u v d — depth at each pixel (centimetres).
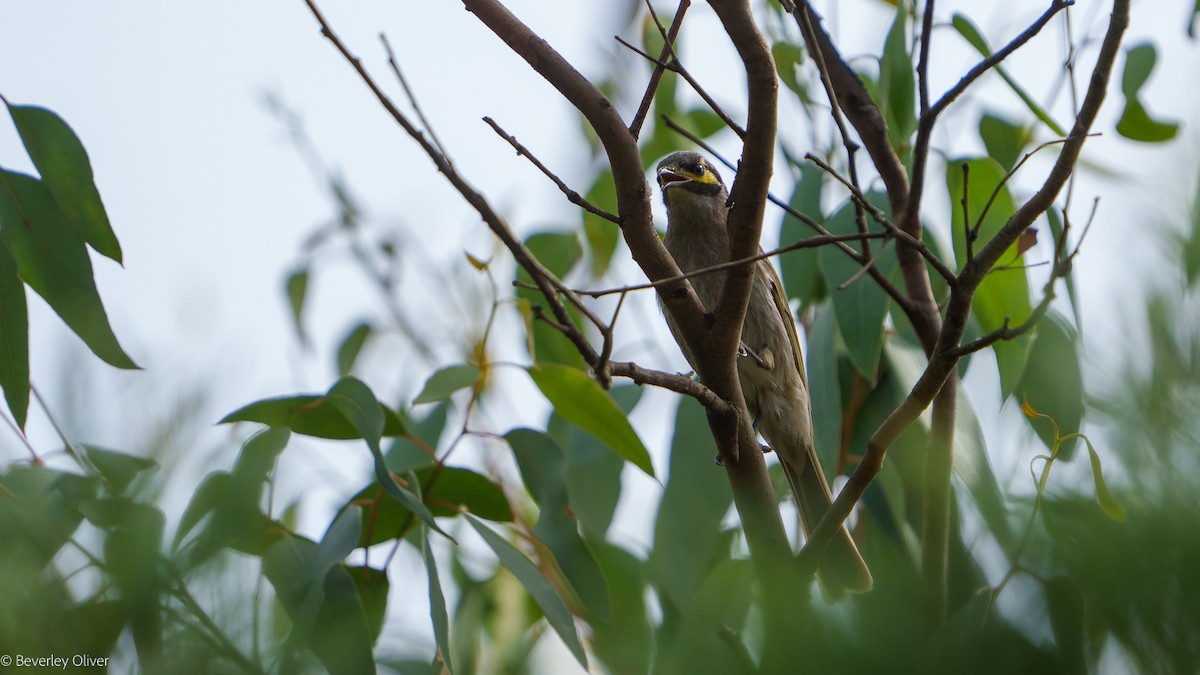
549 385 792
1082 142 546
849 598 275
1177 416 235
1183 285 254
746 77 535
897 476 837
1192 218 262
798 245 553
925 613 279
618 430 798
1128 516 235
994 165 820
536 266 544
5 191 683
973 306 816
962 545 321
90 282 685
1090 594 239
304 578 569
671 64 579
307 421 706
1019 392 753
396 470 964
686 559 823
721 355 607
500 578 931
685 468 852
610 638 775
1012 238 549
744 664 289
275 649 328
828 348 848
